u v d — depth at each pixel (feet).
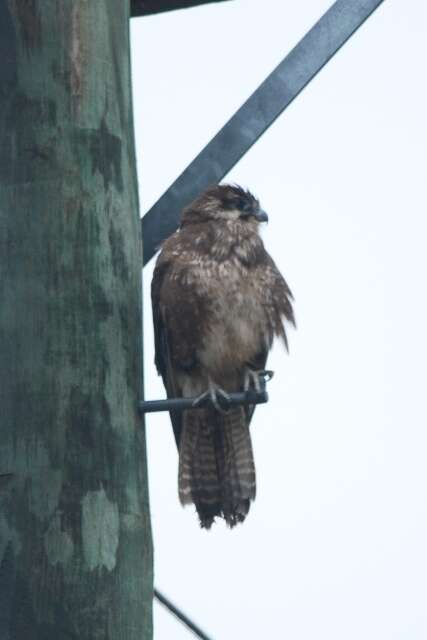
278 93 31.71
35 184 26.86
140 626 25.12
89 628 24.41
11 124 27.30
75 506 24.99
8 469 25.05
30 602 24.30
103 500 25.29
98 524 25.07
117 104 28.32
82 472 25.29
